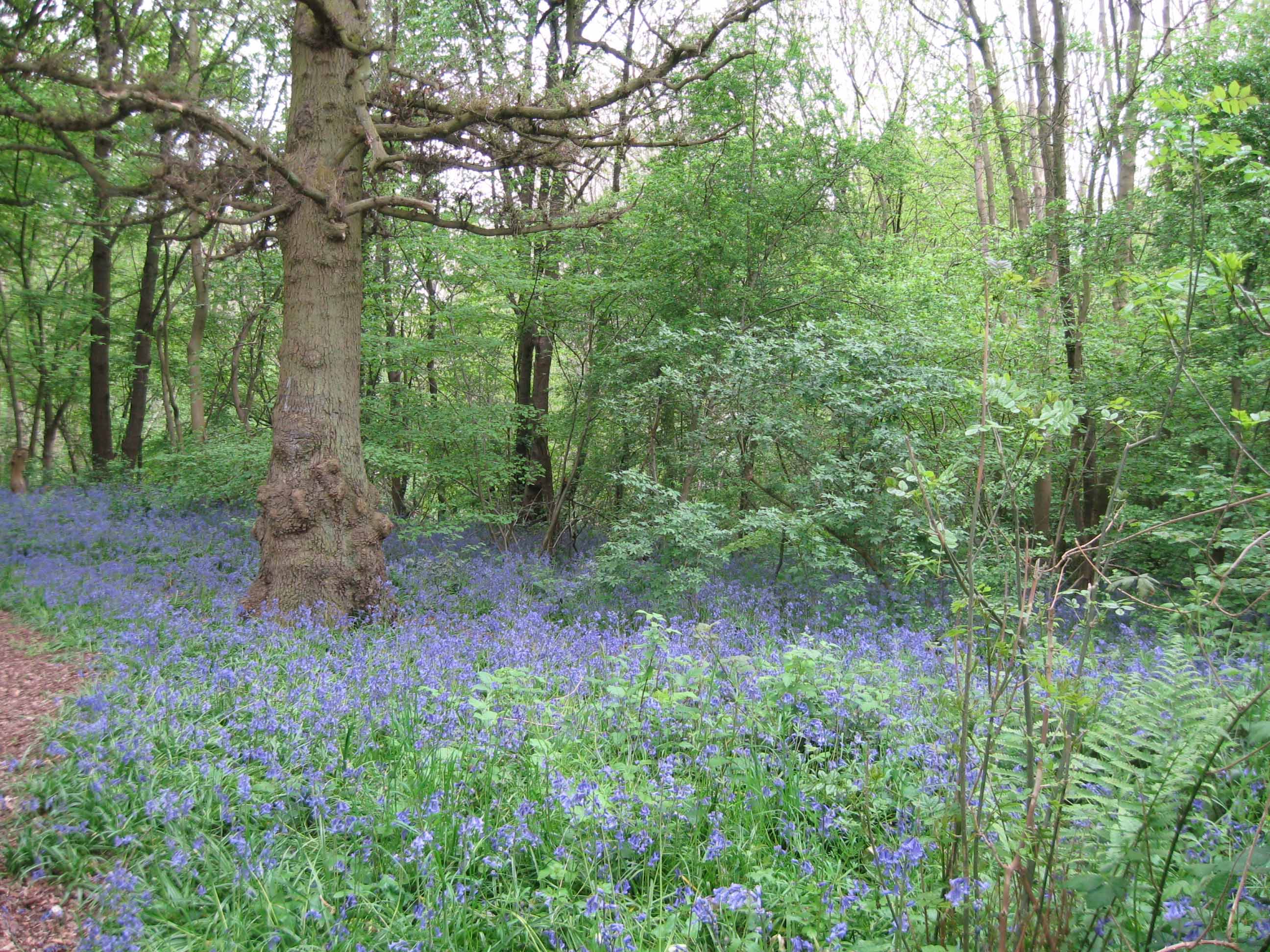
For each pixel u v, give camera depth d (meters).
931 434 11.05
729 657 6.79
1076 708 2.64
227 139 8.73
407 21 9.54
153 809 4.12
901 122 16.16
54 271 22.70
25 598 8.66
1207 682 3.56
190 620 7.91
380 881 3.76
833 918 3.24
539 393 17.42
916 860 3.06
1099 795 3.31
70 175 14.39
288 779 4.49
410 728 5.19
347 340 9.43
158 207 10.38
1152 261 10.56
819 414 11.16
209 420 23.31
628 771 4.45
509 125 9.41
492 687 5.50
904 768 4.72
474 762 4.75
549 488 17.28
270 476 9.30
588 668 6.79
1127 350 9.73
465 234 13.33
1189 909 2.57
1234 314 7.45
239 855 3.83
